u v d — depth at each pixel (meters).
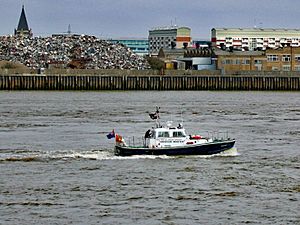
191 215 194.75
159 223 188.12
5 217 192.12
